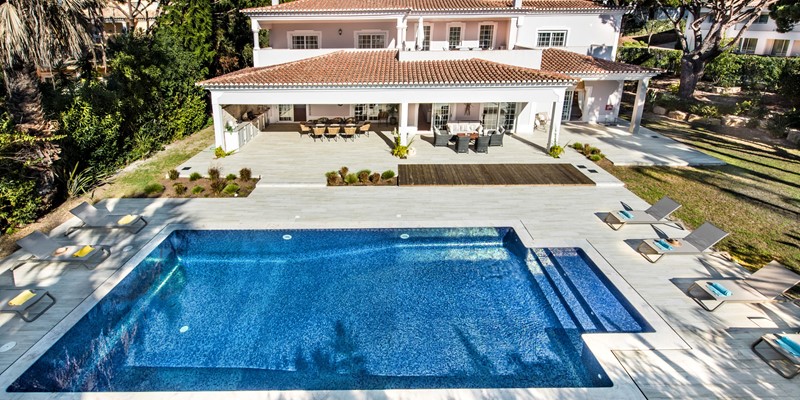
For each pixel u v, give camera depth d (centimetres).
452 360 957
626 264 1252
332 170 1975
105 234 1396
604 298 1148
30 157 1466
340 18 2578
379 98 2128
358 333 1041
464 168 2006
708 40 3353
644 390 835
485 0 2992
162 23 3128
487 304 1145
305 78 2122
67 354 945
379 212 1563
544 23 2931
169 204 1633
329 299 1166
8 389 819
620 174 1986
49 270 1197
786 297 1077
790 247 1365
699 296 1106
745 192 1791
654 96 3572
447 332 1045
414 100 2136
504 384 890
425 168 2002
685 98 3453
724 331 988
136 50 2308
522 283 1230
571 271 1265
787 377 859
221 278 1255
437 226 1452
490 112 2670
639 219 1458
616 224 1487
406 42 2886
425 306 1138
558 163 2091
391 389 841
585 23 2930
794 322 1017
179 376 909
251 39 3712
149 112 2255
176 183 1830
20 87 1496
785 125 2673
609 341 961
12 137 1356
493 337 1027
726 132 2753
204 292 1192
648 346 945
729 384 847
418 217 1524
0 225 1405
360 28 2791
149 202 1648
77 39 1381
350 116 2908
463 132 2525
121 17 4697
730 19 3216
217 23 3312
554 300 1154
